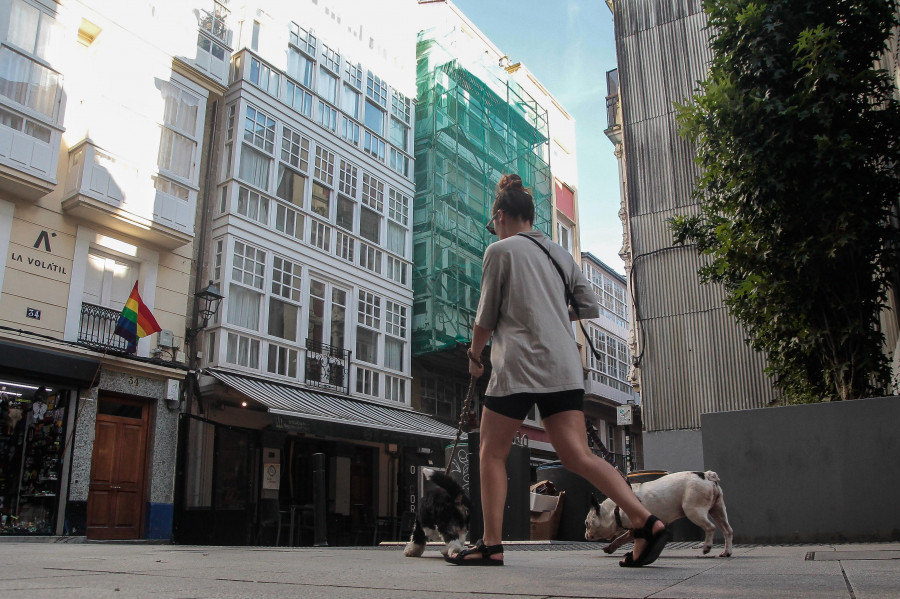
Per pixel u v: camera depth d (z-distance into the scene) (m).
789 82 7.84
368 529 16.86
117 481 12.79
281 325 16.61
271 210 16.86
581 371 2.94
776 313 8.47
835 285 7.82
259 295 16.19
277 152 17.36
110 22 13.69
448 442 17.36
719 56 8.38
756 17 7.81
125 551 4.98
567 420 2.85
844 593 1.79
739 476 7.21
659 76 16.42
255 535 13.58
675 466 14.04
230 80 16.91
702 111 8.51
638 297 15.30
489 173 25.17
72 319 12.62
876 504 6.62
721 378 14.15
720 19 8.43
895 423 6.72
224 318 15.16
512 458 7.63
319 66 19.25
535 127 28.36
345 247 18.94
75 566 2.89
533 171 27.98
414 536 4.46
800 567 2.88
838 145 7.38
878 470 6.68
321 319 17.72
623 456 30.22
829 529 6.74
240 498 13.56
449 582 2.20
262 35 17.56
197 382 14.30
